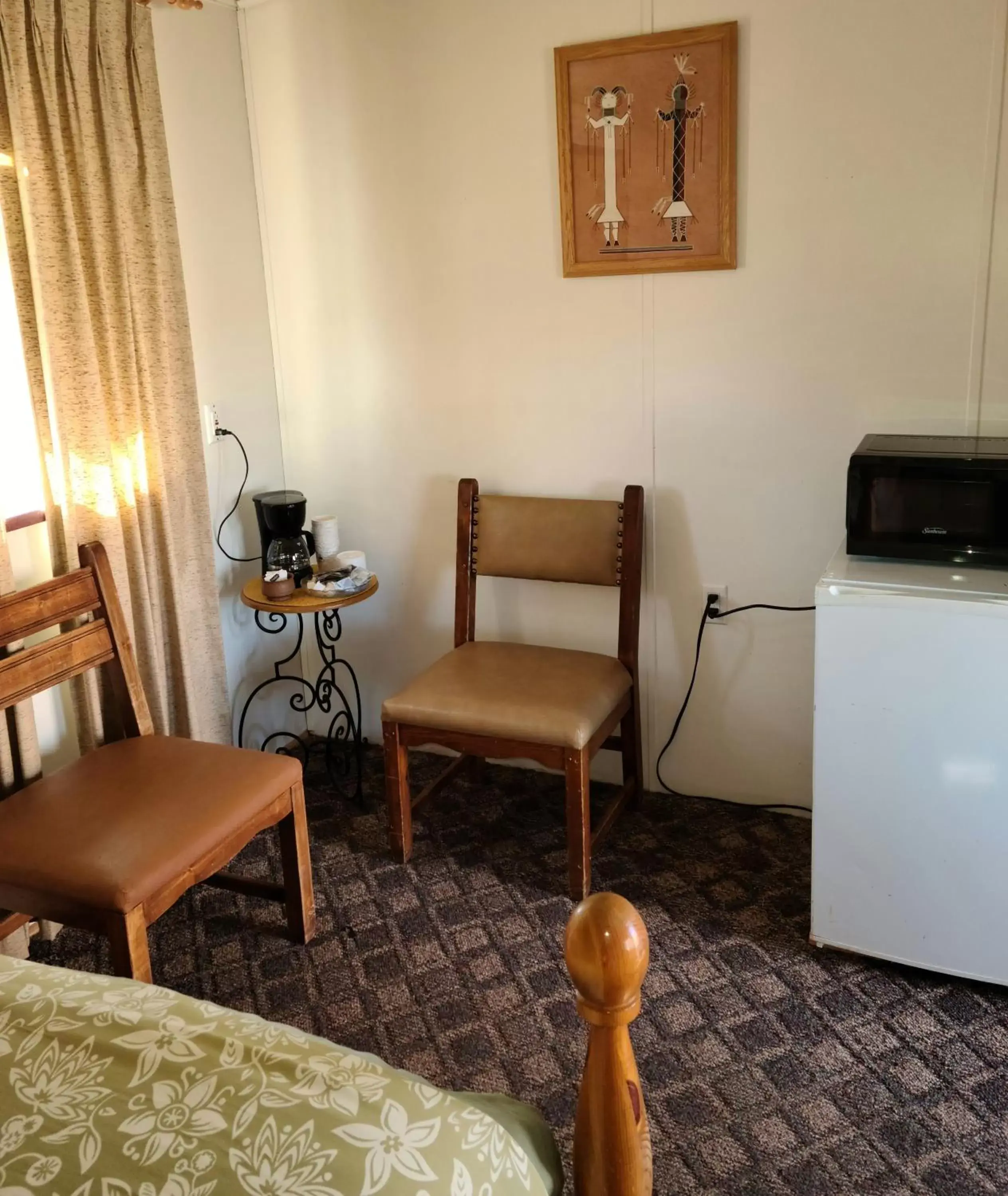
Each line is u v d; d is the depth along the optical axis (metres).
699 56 2.33
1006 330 2.24
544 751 2.33
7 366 2.29
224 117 2.78
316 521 2.88
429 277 2.77
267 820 2.08
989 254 2.22
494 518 2.75
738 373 2.51
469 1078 1.88
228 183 2.81
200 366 2.77
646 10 2.37
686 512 2.65
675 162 2.42
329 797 2.94
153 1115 1.02
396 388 2.90
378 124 2.71
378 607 3.12
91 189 2.25
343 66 2.71
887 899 2.07
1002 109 2.13
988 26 2.11
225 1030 1.15
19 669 2.04
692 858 2.55
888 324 2.34
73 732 2.45
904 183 2.25
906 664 1.93
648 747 2.86
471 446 2.85
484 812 2.82
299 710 3.15
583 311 2.62
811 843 2.56
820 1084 1.83
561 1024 2.01
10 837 1.87
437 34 2.59
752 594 2.64
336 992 2.12
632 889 2.43
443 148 2.66
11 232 2.13
